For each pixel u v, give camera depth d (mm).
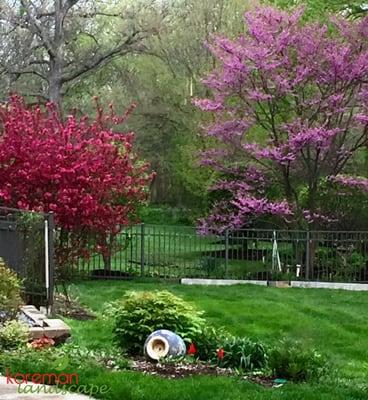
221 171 20656
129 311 8258
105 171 13367
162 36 30484
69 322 10352
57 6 31797
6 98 30391
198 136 26719
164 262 19016
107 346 8555
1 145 13008
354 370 8750
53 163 12875
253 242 20156
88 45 35750
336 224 19984
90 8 33375
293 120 18953
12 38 30797
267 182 19797
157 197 36406
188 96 30078
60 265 13070
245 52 18531
